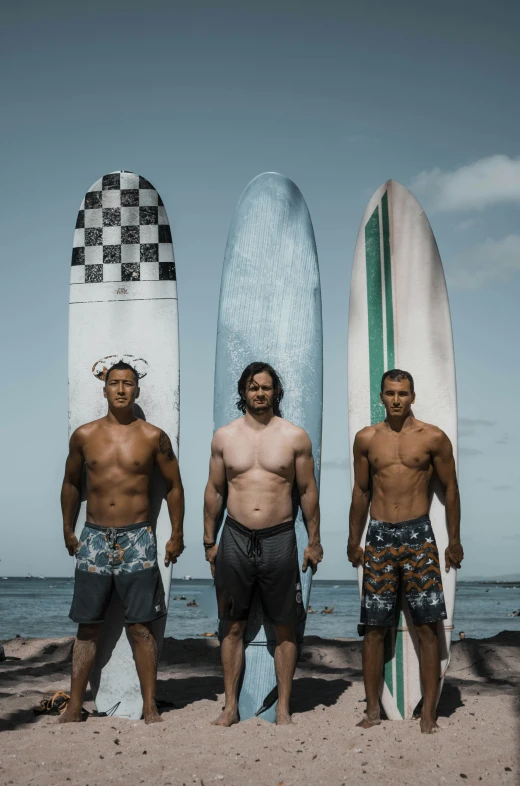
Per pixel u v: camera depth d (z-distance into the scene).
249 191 5.20
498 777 3.17
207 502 4.36
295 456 4.23
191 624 20.25
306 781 3.10
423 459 4.14
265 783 3.08
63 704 4.46
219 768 3.25
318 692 5.10
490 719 4.16
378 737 3.77
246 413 4.32
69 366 4.98
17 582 141.62
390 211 4.99
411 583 4.09
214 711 4.41
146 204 5.11
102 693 4.48
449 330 4.75
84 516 4.56
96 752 3.51
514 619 27.28
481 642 6.74
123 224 5.11
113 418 4.37
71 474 4.44
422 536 4.10
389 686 4.34
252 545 4.11
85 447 4.36
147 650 4.23
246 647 4.44
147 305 5.00
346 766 3.29
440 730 3.91
